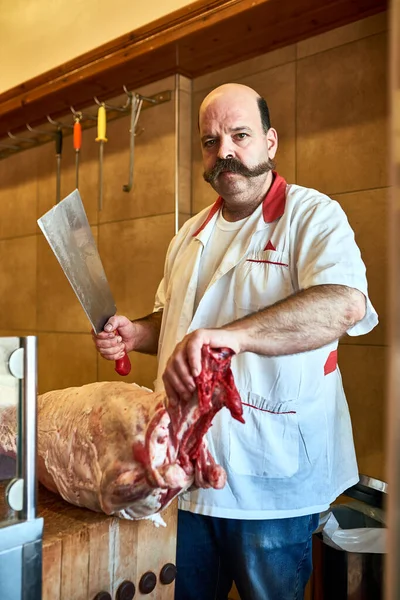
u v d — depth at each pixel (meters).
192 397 0.85
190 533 1.26
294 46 1.88
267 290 1.20
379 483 1.58
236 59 2.02
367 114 1.71
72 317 2.52
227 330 0.89
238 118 1.25
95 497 0.92
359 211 1.73
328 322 0.99
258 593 1.18
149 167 2.22
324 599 1.43
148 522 0.97
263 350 0.93
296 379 1.16
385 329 1.67
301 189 1.26
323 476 1.22
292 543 1.19
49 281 2.63
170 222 2.16
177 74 2.12
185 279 1.35
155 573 0.98
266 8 1.68
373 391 1.69
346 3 1.66
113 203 2.36
